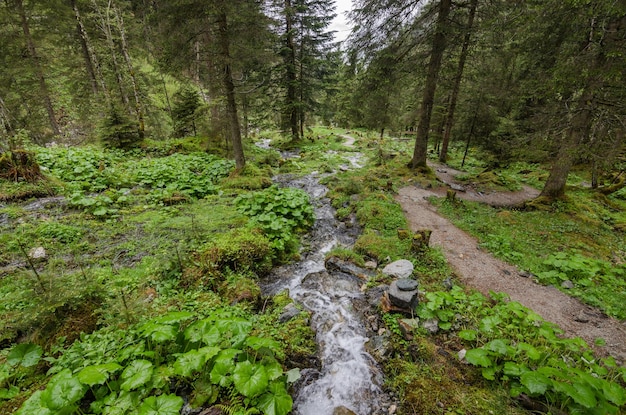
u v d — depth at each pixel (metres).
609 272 6.16
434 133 21.22
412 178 13.60
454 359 3.94
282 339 4.21
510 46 11.92
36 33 16.89
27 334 3.65
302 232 8.55
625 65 6.66
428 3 12.02
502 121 14.59
